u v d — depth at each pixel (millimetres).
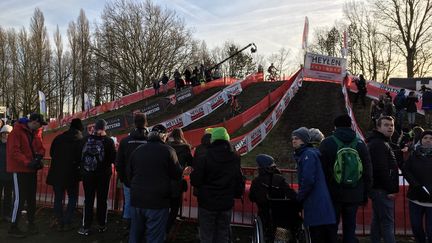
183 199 8094
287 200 5758
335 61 30547
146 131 6773
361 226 7336
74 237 7215
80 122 7801
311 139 5996
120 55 60281
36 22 69938
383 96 22188
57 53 75188
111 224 7961
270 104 27078
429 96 20984
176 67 61875
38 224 8000
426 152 6148
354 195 5371
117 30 60406
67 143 7516
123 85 60656
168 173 5559
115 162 7422
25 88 68125
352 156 5316
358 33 64375
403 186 7430
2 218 8172
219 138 5547
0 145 7996
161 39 61375
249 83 36562
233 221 7746
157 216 5430
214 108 28844
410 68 48125
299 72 31094
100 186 7352
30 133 7445
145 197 5383
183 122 25812
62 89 75438
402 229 7363
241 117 23016
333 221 5211
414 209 6180
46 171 9453
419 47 48156
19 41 70188
